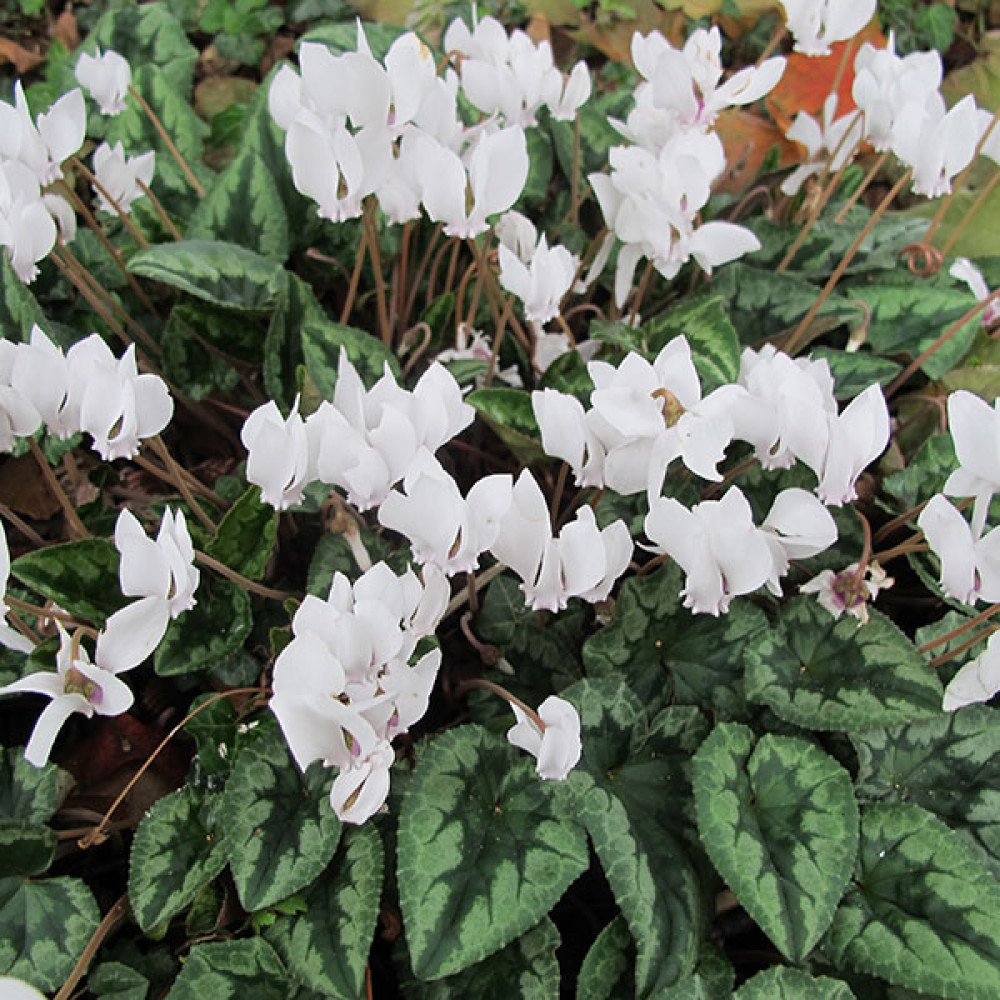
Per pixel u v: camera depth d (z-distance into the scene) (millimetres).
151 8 553
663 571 342
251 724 321
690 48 364
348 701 248
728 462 385
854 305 417
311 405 346
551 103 390
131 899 295
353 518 349
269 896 283
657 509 274
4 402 275
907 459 414
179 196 462
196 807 314
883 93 385
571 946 332
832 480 290
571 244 455
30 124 335
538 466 383
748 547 273
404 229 395
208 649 333
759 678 329
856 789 322
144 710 359
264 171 424
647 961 274
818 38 380
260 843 295
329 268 450
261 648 351
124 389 275
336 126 316
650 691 342
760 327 431
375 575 250
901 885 301
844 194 492
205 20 602
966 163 359
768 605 360
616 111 515
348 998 270
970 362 446
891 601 390
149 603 266
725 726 314
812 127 451
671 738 324
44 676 259
